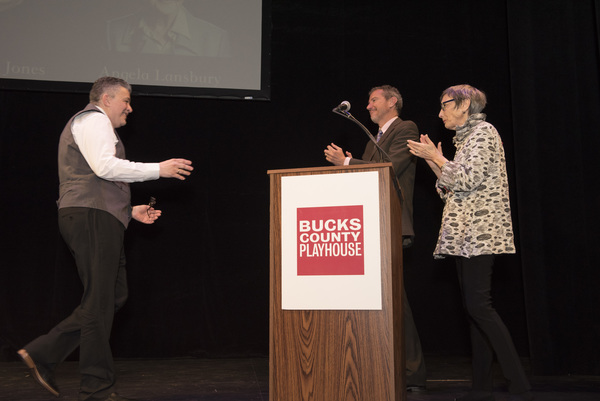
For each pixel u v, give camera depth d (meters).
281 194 1.62
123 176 2.08
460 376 2.99
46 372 2.05
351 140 4.05
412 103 4.14
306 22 4.19
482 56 4.21
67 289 3.70
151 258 3.83
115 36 3.91
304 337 1.54
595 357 3.07
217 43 4.02
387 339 1.48
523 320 3.93
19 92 3.85
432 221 4.03
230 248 3.90
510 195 4.04
